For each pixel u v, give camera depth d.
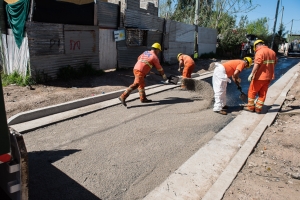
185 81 7.61
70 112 5.89
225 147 4.41
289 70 16.14
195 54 18.34
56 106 5.81
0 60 9.52
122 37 11.09
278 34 38.38
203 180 3.43
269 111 6.43
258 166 3.78
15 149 1.95
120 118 5.76
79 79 8.86
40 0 7.65
